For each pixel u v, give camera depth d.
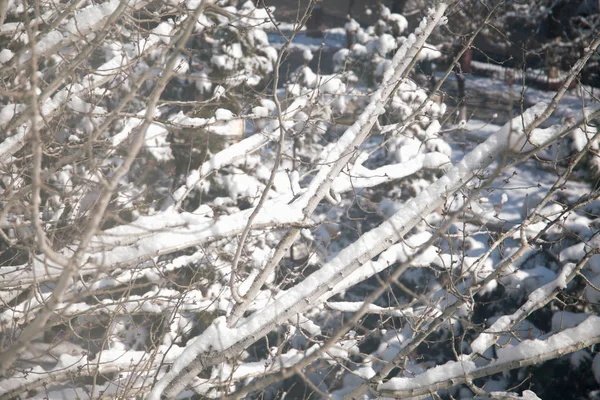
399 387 6.72
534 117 7.00
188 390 8.61
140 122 9.30
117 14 6.58
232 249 11.23
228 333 7.26
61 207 8.23
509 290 14.09
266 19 7.32
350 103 12.77
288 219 7.69
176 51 4.96
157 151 12.60
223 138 11.55
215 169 9.37
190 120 9.72
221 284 11.40
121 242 7.25
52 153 7.86
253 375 9.20
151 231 6.41
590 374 12.12
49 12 8.73
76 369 8.05
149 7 9.99
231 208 13.00
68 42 7.26
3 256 10.50
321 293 7.16
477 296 14.06
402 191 18.28
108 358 8.80
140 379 8.63
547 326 13.73
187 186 9.10
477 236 18.00
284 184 10.55
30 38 4.63
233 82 10.70
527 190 23.95
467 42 8.83
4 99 9.41
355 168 9.68
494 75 34.12
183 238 7.41
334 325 13.33
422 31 8.44
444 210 7.27
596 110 6.77
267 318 7.16
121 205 8.53
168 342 11.41
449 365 6.71
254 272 8.80
